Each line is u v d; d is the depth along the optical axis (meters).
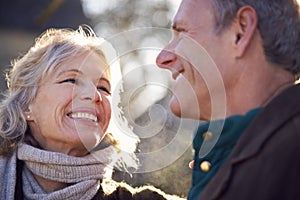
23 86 2.98
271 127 2.09
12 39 12.03
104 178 3.03
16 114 2.98
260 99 2.34
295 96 2.14
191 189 2.39
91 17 7.94
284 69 2.34
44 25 11.81
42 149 2.99
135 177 2.83
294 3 2.37
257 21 2.33
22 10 12.16
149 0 4.79
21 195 2.94
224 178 2.10
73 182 2.94
